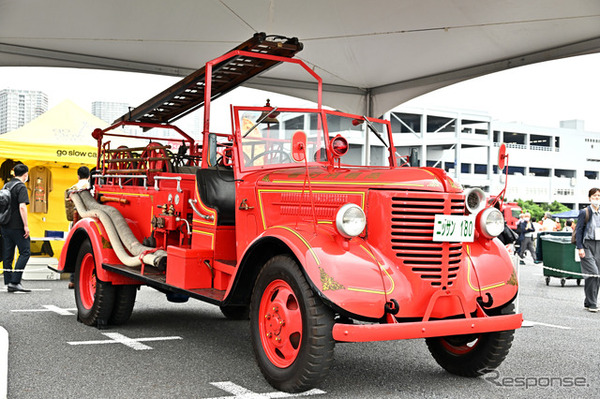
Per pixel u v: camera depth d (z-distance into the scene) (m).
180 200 5.57
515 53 9.77
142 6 8.55
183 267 4.96
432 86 11.19
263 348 4.11
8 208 8.72
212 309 7.75
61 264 6.81
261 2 8.43
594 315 8.02
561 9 7.94
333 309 3.64
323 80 11.60
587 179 72.00
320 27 9.35
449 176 4.18
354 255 3.86
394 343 5.86
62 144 10.59
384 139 5.63
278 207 4.61
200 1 8.41
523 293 10.64
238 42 10.04
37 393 3.88
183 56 10.71
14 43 9.88
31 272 10.12
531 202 59.91
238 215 4.98
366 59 10.53
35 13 8.67
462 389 4.23
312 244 3.84
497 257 4.37
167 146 6.36
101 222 6.29
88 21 9.05
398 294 3.83
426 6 8.39
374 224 4.00
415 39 9.58
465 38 9.34
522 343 5.93
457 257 4.11
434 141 53.62
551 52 9.38
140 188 6.38
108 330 6.11
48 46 10.09
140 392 3.95
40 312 7.04
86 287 6.55
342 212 3.79
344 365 4.91
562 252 11.84
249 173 5.02
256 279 4.25
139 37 9.73
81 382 4.16
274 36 5.70
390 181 4.05
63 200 10.97
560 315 7.96
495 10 8.22
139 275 5.53
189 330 6.24
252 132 5.12
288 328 3.93
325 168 4.91
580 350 5.62
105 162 7.39
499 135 66.88
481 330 3.93
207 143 5.38
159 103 6.57
